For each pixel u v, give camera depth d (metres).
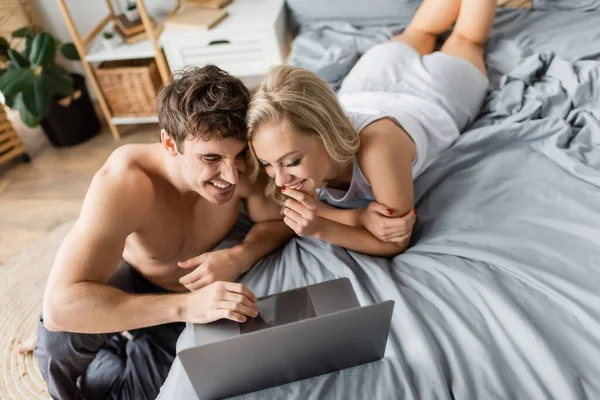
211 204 1.29
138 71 2.34
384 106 1.41
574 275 1.10
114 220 1.08
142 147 1.21
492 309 1.06
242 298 0.98
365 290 1.15
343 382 0.97
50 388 1.25
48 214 2.18
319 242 1.32
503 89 1.65
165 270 1.31
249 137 1.04
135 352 1.27
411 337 1.02
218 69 1.06
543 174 1.36
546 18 1.90
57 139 2.54
